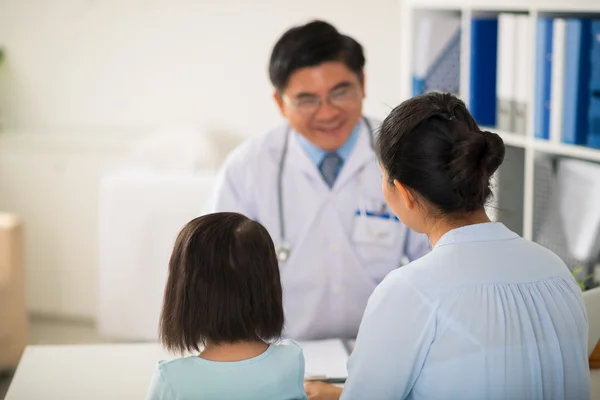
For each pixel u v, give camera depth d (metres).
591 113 1.92
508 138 2.18
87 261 3.49
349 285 1.82
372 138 1.81
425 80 2.49
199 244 1.19
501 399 1.05
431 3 2.41
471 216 1.13
